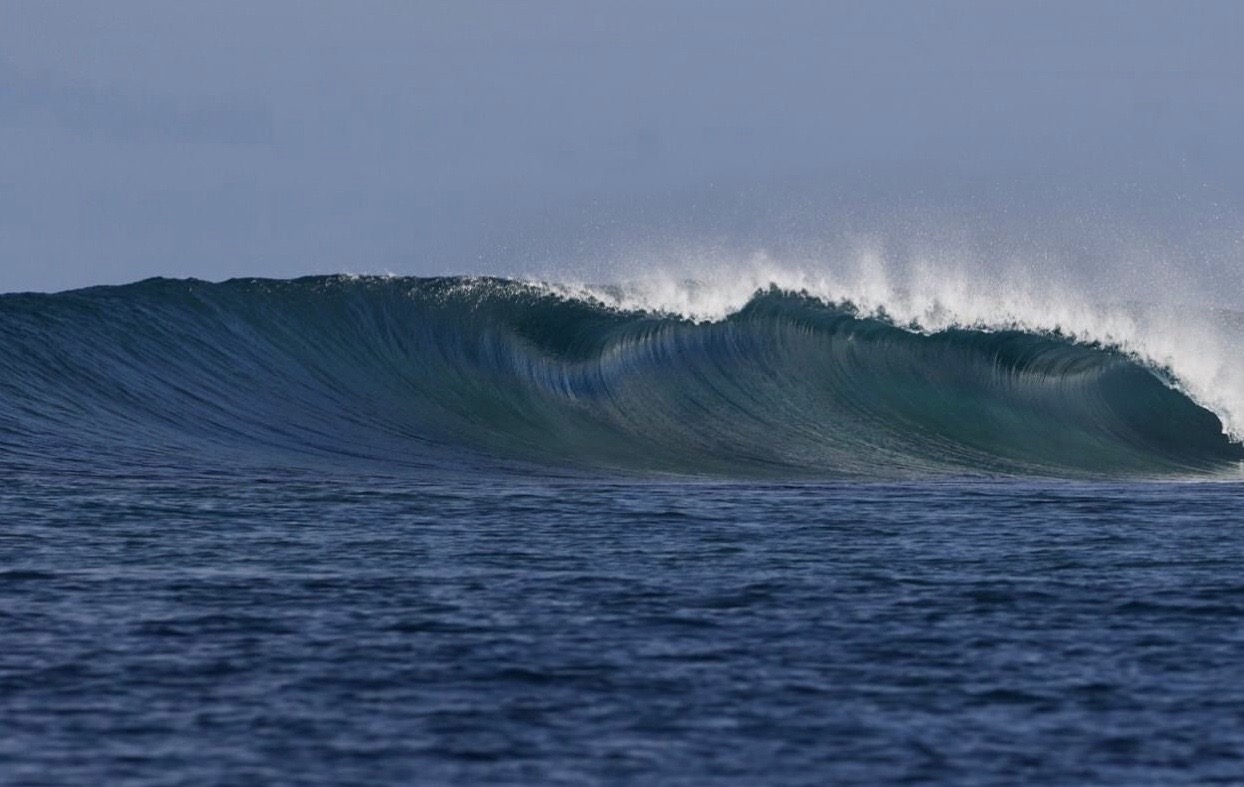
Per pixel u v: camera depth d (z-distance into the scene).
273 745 38.53
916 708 42.00
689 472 107.56
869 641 49.56
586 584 58.50
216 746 38.44
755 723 40.56
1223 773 36.94
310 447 107.62
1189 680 45.06
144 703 41.97
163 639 49.00
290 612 53.03
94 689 43.25
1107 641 49.88
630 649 48.22
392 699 42.53
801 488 95.94
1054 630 51.38
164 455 100.81
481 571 61.12
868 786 35.97
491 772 36.69
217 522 74.38
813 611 53.94
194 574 59.88
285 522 74.81
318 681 44.31
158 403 111.56
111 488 86.12
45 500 80.31
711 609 54.09
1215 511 83.38
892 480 105.56
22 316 114.38
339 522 75.12
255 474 95.62
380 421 116.00
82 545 66.38
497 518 77.44
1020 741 39.22
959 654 47.97
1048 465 117.06
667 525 75.31
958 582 59.59
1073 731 40.06
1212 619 53.22
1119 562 64.56
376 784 35.88
